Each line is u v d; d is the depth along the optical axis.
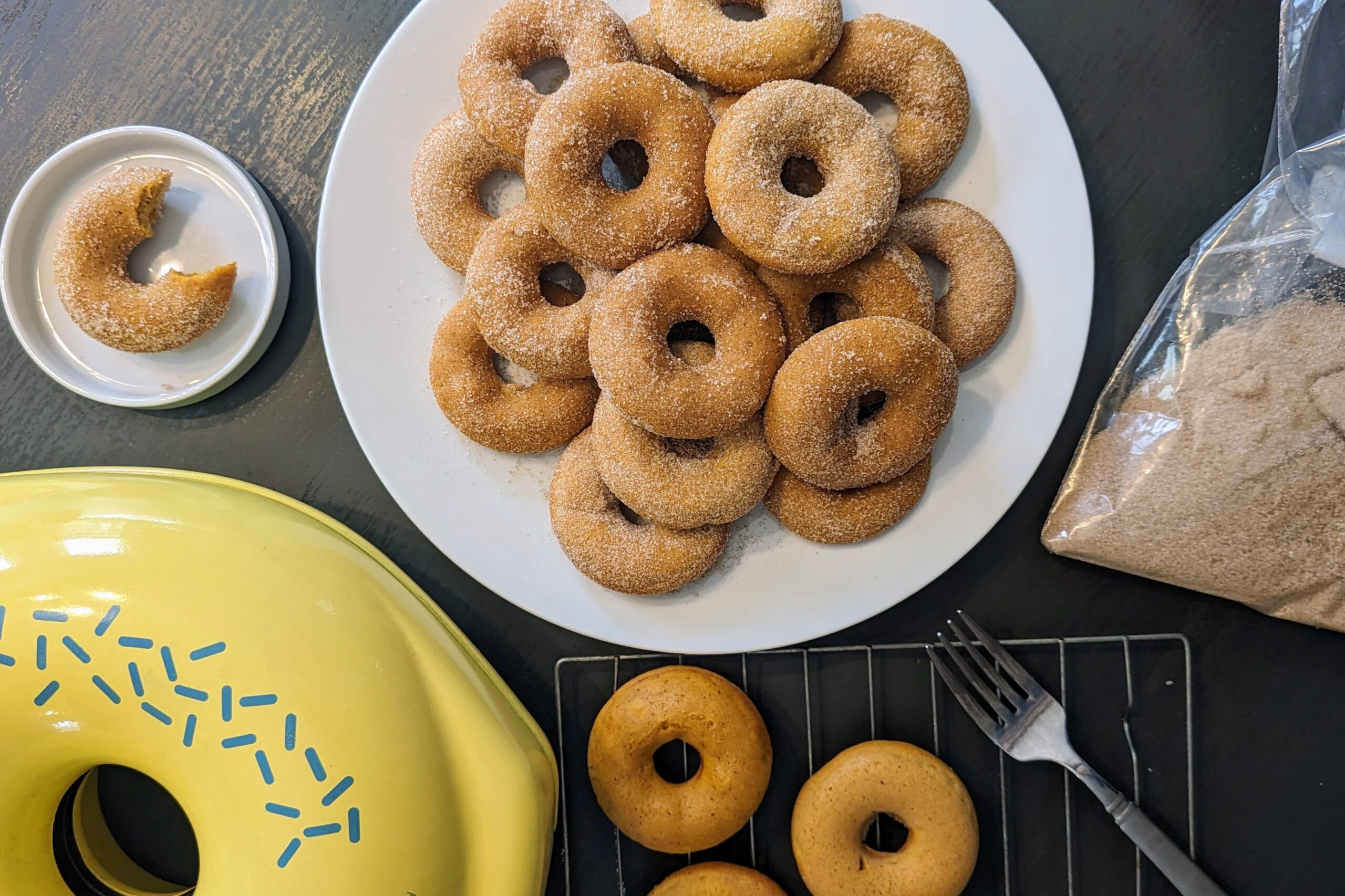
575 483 0.42
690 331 0.43
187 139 0.44
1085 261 0.42
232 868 0.37
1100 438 0.43
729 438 0.41
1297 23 0.43
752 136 0.38
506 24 0.41
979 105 0.42
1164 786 0.45
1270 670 0.45
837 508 0.41
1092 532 0.43
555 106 0.39
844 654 0.46
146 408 0.45
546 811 0.42
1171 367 0.42
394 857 0.38
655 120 0.39
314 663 0.38
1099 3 0.44
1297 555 0.42
